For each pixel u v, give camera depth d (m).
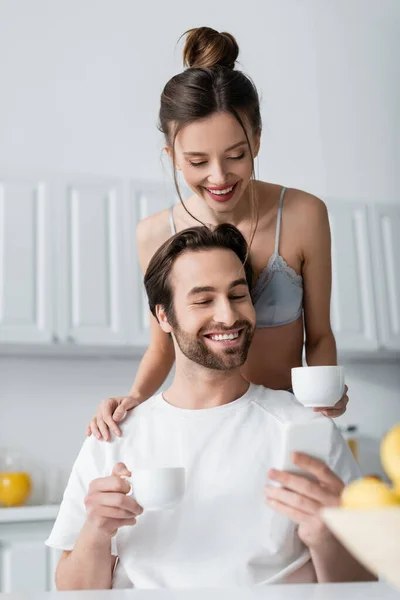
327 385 1.31
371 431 3.85
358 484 0.64
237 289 1.42
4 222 3.01
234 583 1.28
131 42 3.65
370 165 4.04
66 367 3.33
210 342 1.41
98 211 3.15
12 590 2.69
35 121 3.43
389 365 3.96
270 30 3.95
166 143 1.57
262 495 1.35
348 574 1.18
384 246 3.68
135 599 0.79
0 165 3.34
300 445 1.08
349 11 4.16
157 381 1.78
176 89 1.47
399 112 4.16
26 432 3.22
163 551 1.32
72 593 0.84
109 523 1.24
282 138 3.87
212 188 1.48
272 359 1.71
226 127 1.43
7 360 3.25
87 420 3.32
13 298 2.98
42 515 2.76
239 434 1.41
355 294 3.57
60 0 3.57
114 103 3.57
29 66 3.47
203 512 1.34
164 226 1.78
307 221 1.69
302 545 1.33
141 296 3.17
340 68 4.07
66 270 3.06
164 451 1.41
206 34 1.56
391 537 0.55
